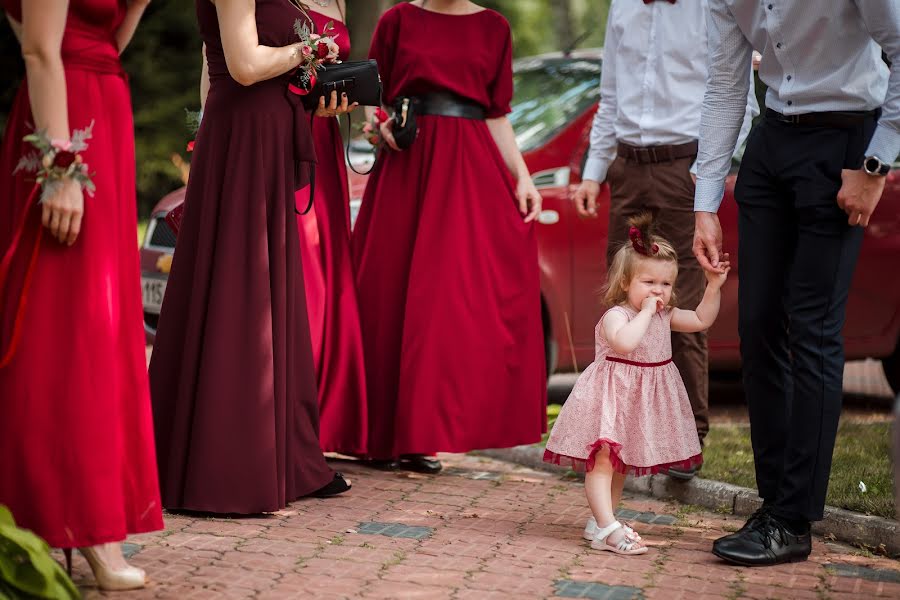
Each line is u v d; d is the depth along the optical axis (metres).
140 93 24.23
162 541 5.05
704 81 6.34
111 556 4.31
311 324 6.45
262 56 5.48
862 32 4.70
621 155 6.55
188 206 5.72
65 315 4.17
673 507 6.05
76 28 4.25
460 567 4.76
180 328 5.68
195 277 5.59
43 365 4.15
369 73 5.96
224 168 5.64
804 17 4.73
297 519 5.55
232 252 5.55
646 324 4.98
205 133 5.70
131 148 4.42
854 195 4.65
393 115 6.64
